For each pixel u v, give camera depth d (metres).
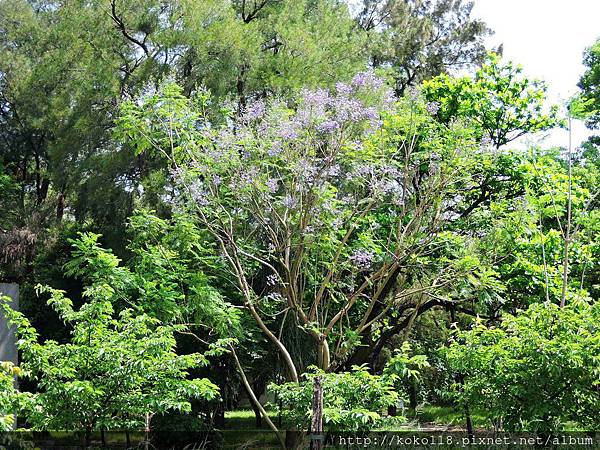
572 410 10.21
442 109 16.31
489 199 15.66
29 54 28.59
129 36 17.53
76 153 17.47
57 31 18.36
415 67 26.58
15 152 28.72
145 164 16.55
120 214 16.56
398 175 13.49
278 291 13.72
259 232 13.95
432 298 14.34
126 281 11.31
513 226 12.92
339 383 10.34
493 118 16.25
